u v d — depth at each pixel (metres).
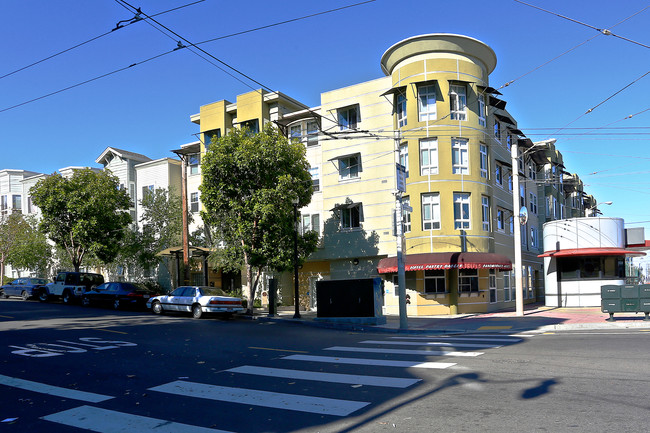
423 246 25.48
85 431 6.41
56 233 31.38
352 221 29.33
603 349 11.05
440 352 11.67
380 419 6.45
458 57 26.50
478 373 8.92
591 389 7.45
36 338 15.02
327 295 21.47
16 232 39.03
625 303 17.69
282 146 24.45
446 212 25.44
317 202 30.86
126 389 8.67
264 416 6.83
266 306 31.64
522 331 17.05
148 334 16.23
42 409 7.47
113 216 31.86
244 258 25.53
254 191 24.31
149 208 33.28
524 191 36.03
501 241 29.61
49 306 27.61
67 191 31.48
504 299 29.25
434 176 25.59
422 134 25.91
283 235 24.50
